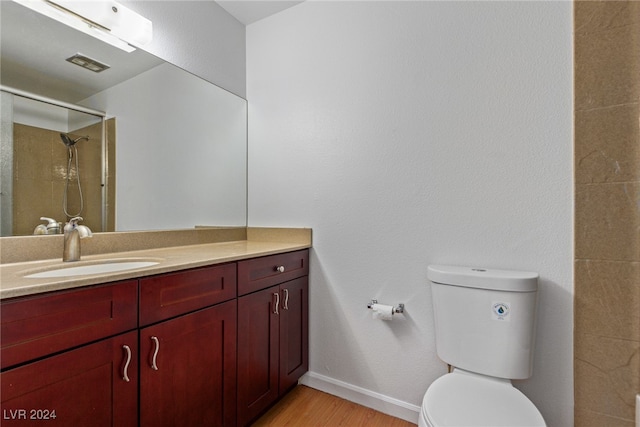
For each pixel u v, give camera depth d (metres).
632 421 1.06
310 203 1.80
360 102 1.63
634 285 1.06
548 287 1.20
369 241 1.61
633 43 1.06
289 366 1.63
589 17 1.12
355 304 1.65
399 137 1.52
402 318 1.52
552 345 1.19
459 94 1.38
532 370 1.16
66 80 1.27
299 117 1.84
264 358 1.46
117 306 0.89
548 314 1.20
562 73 1.18
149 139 1.55
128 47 1.47
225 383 1.24
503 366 1.13
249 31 2.08
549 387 1.20
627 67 1.07
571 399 1.17
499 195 1.30
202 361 1.15
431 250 1.45
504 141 1.29
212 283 1.19
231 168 1.96
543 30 1.22
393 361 1.54
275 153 1.94
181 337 1.07
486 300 1.16
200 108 1.80
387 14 1.56
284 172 1.89
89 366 0.83
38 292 0.73
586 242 1.13
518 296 1.11
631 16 1.06
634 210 1.06
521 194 1.25
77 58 1.30
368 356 1.61
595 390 1.12
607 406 1.10
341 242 1.69
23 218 1.14
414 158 1.48
